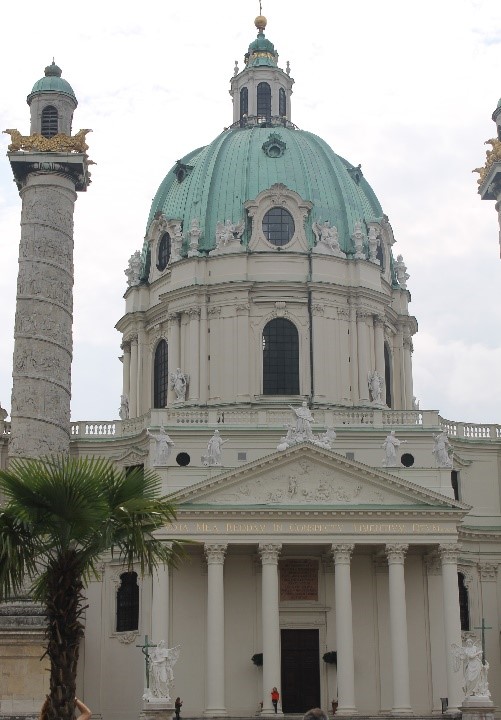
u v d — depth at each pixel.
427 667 68.06
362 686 67.56
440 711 66.62
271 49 95.50
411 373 87.75
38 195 58.56
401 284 88.31
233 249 80.69
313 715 16.06
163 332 83.50
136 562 70.62
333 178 85.50
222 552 65.50
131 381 85.56
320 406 77.69
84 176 59.62
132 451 73.94
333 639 68.62
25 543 27.70
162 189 88.88
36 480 26.91
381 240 86.06
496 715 70.88
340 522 66.25
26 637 49.25
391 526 66.31
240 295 79.81
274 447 72.19
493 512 76.25
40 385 56.59
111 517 28.00
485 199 65.44
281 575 69.81
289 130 89.44
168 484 67.38
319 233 81.81
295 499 66.56
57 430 56.69
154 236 85.88
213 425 72.50
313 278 80.19
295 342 79.81
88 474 27.11
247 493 66.50
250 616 68.38
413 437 73.06
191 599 67.81
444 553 66.25
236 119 94.44
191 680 66.50
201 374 79.00
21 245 58.44
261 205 81.75
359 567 69.75
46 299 57.47
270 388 78.94
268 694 63.25
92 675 70.12
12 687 48.75
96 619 70.94
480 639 72.19
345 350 80.38
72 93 60.94
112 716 68.94
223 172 84.75
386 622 68.69
